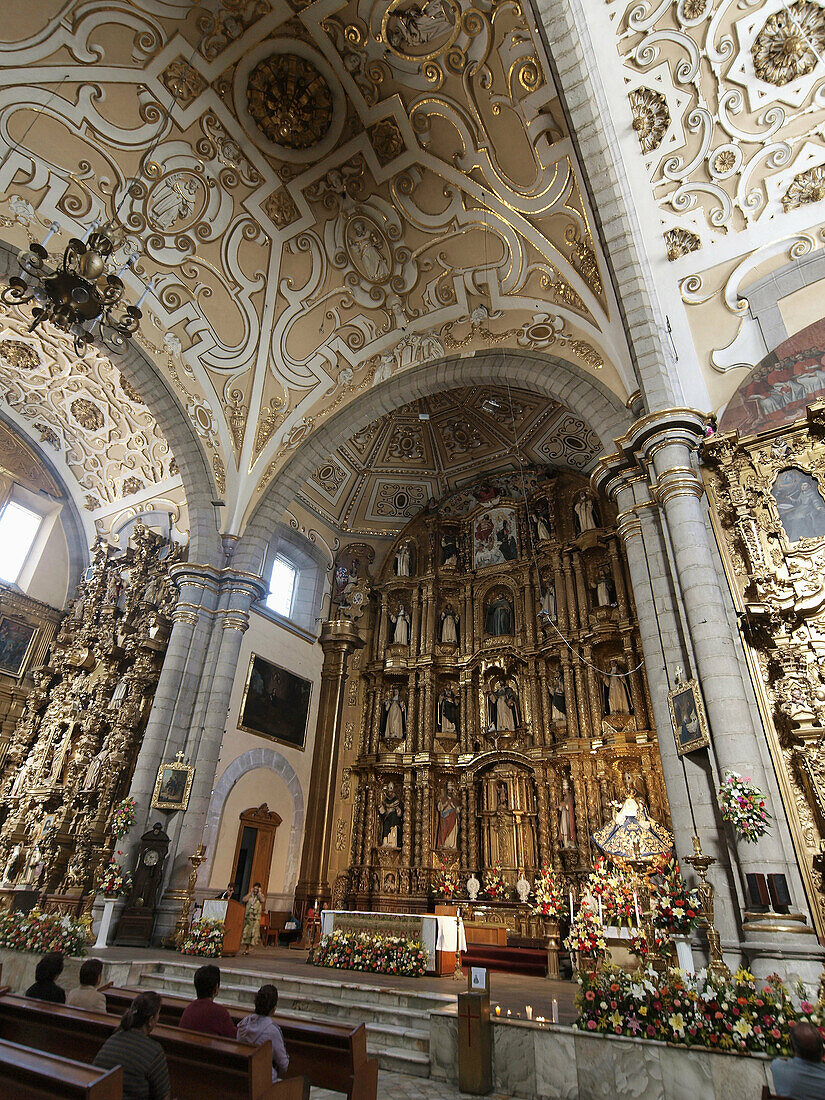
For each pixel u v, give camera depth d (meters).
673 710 8.47
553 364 12.70
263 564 17.33
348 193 13.25
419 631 18.30
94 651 16.66
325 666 18.38
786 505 8.97
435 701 17.42
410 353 14.74
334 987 8.12
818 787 7.46
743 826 6.79
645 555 9.73
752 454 9.35
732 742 7.36
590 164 10.30
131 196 12.38
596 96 9.90
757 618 8.44
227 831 14.08
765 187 9.90
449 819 15.94
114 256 12.63
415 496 20.00
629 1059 5.44
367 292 14.48
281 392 15.12
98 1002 5.51
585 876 12.77
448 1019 6.31
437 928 10.24
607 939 8.77
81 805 14.55
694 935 7.30
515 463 18.67
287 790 16.11
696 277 10.39
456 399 17.33
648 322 10.34
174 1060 3.84
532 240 12.05
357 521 20.03
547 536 17.31
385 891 15.42
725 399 9.91
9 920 10.21
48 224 11.93
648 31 9.47
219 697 13.38
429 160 12.23
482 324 13.80
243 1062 3.56
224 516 14.83
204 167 12.57
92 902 11.88
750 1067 5.01
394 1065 6.37
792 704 7.89
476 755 16.22
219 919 10.88
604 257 10.88
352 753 17.66
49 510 18.97
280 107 11.97
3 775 16.33
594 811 13.41
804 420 9.08
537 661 16.20
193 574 14.22
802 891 7.08
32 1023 4.61
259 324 14.49
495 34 10.13
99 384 16.48
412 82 11.27
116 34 10.70
